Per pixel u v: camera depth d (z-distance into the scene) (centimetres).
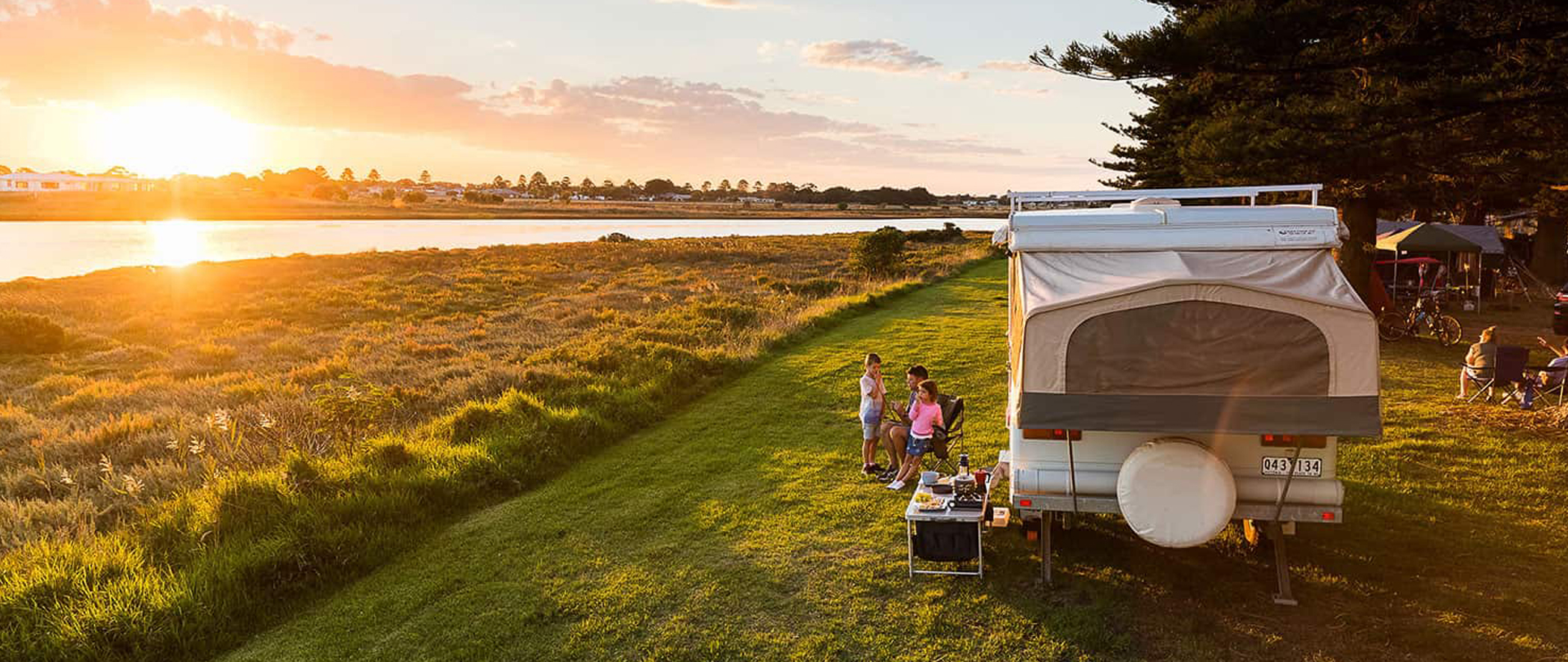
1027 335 546
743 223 15050
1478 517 724
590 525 805
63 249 6525
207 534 748
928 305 2497
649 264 4816
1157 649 536
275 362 1977
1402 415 1062
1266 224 624
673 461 1012
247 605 653
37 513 877
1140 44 1169
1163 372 530
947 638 562
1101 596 605
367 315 2864
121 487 973
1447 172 1532
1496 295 2578
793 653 554
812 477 920
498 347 2061
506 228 11631
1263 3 1199
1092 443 596
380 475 893
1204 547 681
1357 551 663
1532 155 1326
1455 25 1184
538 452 1015
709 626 596
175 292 3403
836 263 4619
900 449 889
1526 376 1105
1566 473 824
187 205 18712
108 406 1514
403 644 597
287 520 775
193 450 1023
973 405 1209
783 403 1295
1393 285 2473
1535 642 526
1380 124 1206
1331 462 560
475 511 876
